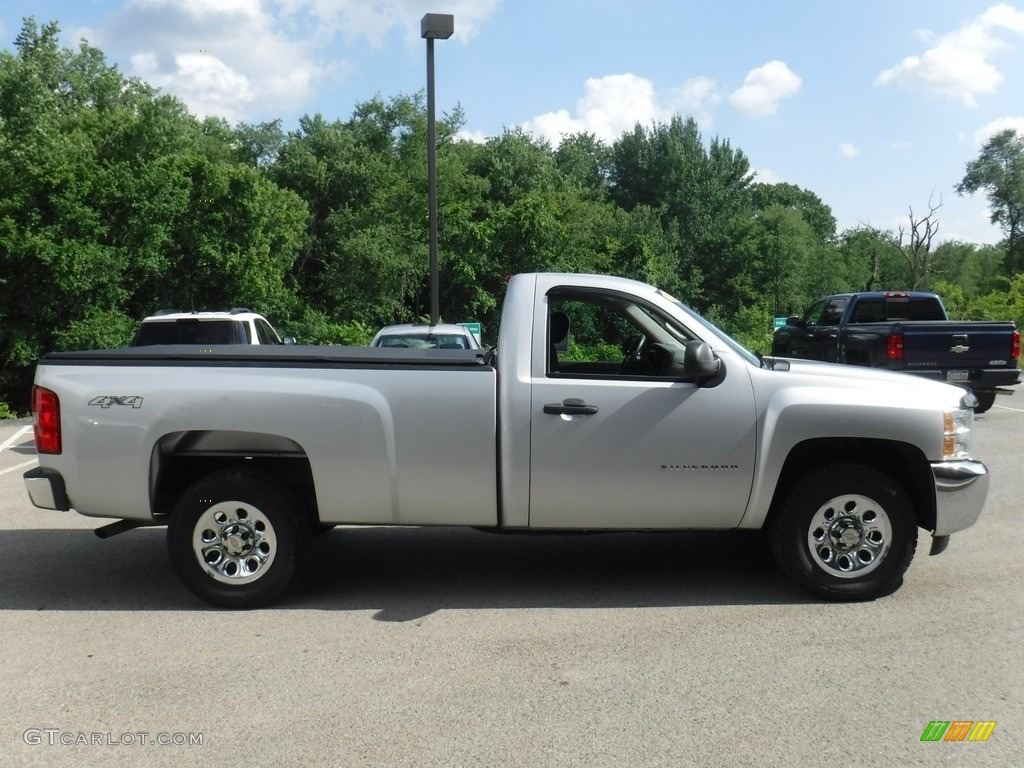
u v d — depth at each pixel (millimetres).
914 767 3436
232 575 5391
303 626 5086
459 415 5316
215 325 12422
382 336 13891
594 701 4031
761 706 3971
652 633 4926
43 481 5418
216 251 26797
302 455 5383
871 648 4672
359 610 5367
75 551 6797
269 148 43969
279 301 29625
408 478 5352
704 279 67312
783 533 5441
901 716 3869
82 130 25734
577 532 5520
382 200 37750
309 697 4098
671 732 3723
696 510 5418
